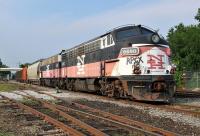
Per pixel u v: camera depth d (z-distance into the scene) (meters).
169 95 20.42
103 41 24.31
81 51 30.23
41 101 21.94
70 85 35.50
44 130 11.76
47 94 29.89
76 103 20.12
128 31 21.69
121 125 12.20
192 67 54.47
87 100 23.03
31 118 14.48
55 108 17.39
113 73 22.41
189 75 41.94
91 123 12.88
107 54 23.45
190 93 28.92
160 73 20.19
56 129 11.83
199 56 54.66
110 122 13.00
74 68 32.84
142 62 20.16
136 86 20.25
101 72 24.62
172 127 12.28
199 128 12.08
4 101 22.72
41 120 13.93
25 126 12.62
